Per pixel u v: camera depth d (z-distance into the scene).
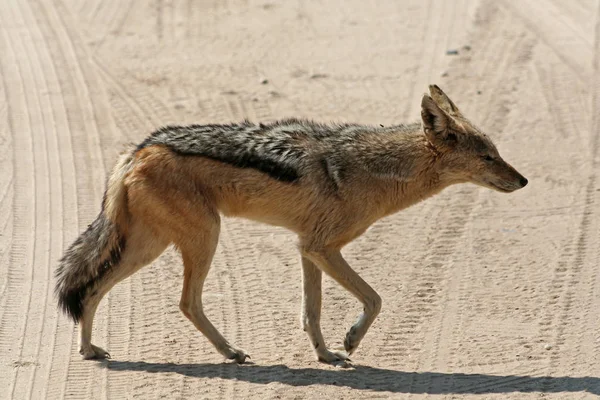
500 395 10.66
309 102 21.41
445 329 12.45
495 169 12.09
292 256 14.80
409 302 13.22
